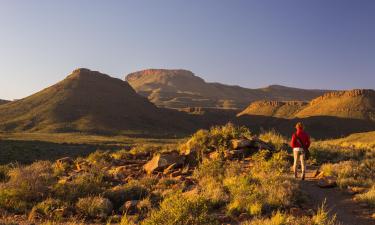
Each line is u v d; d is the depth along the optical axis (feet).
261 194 32.40
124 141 429.38
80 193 35.91
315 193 34.99
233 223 27.94
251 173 40.32
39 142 306.14
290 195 32.30
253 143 52.70
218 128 57.82
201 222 25.40
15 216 30.68
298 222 26.20
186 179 41.34
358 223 27.45
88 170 48.19
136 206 32.40
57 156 197.77
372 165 49.37
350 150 60.54
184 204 26.35
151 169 46.93
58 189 36.24
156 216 25.90
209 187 35.88
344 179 37.68
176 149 56.29
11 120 650.84
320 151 57.67
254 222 26.35
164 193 35.40
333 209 30.58
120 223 27.43
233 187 34.99
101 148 277.64
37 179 38.47
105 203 32.48
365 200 32.12
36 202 34.37
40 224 28.04
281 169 41.06
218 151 50.60
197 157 49.80
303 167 39.68
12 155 177.99
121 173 45.65
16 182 37.29
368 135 358.02
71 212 31.14
